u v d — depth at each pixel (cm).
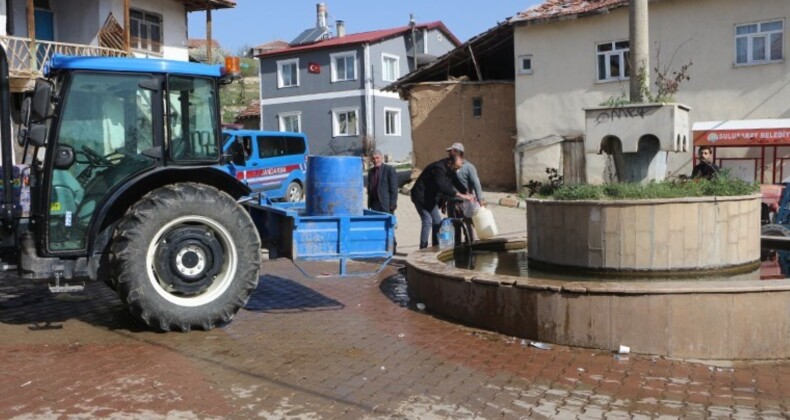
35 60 1698
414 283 779
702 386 493
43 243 615
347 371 522
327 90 3603
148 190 663
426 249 887
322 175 723
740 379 509
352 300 800
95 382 489
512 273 761
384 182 1024
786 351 557
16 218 653
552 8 2161
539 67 2138
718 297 553
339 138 3597
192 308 628
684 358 558
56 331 638
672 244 678
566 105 2106
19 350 570
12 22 1877
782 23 1803
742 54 1866
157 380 494
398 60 3725
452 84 2355
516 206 1964
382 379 504
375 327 664
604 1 2064
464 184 962
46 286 875
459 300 682
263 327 662
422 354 571
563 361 552
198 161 671
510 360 555
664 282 610
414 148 2427
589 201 702
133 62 639
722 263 693
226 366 530
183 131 666
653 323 563
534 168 2147
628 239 684
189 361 543
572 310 588
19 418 420
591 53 2061
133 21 2148
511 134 2275
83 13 2056
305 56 3647
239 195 710
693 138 1844
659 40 1948
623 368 533
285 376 508
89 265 634
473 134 2336
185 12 2336
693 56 1909
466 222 962
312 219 690
